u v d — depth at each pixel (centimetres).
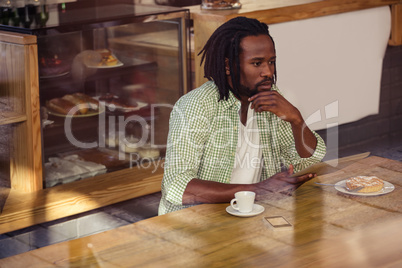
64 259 148
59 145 304
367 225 164
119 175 314
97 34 315
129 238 159
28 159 289
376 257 146
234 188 185
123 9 323
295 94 370
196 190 186
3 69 288
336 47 381
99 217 308
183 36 325
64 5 321
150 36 326
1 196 285
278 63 355
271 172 218
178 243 155
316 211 173
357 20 386
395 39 409
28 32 277
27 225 275
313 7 361
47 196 288
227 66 203
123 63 322
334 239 156
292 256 147
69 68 302
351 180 190
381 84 430
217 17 318
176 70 331
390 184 193
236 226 165
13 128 291
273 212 173
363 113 411
